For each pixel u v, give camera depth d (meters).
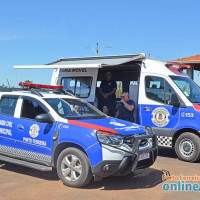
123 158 5.18
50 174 6.32
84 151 5.36
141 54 8.82
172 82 8.17
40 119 5.70
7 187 5.48
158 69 8.50
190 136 7.67
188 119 7.77
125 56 9.46
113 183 5.80
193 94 8.42
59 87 7.22
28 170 6.61
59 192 5.22
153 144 5.93
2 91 7.04
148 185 5.73
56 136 5.60
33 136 5.95
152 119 8.34
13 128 6.29
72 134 5.43
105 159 5.11
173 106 8.02
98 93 10.21
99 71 10.15
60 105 6.19
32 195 5.07
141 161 5.67
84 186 5.55
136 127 5.87
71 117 5.89
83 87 10.23
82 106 6.58
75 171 5.41
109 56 9.97
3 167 6.84
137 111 8.68
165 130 8.10
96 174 5.17
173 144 8.09
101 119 6.03
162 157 8.37
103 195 5.12
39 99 6.20
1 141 6.51
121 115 9.75
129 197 5.06
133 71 10.37
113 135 5.21
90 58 10.61
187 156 7.74
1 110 6.68
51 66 9.96
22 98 6.44
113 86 10.51
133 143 5.35
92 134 5.24
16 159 6.25
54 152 5.64
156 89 8.41
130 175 6.37
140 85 8.71
